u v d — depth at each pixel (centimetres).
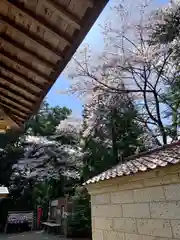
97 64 1130
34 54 204
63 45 187
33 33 183
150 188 302
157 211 287
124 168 372
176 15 1001
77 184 1421
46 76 228
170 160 270
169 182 272
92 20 158
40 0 152
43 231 1520
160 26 1023
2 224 1602
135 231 320
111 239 371
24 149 1702
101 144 1260
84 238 1142
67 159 1488
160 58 1035
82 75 1151
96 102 1187
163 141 1005
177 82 1023
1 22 178
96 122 1201
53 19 166
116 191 372
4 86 264
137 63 1054
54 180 1633
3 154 1708
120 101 1141
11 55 213
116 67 1088
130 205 337
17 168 1566
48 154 1537
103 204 404
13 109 308
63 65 207
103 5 146
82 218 1188
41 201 1834
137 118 1126
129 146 1174
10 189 1652
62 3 150
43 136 1791
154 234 288
